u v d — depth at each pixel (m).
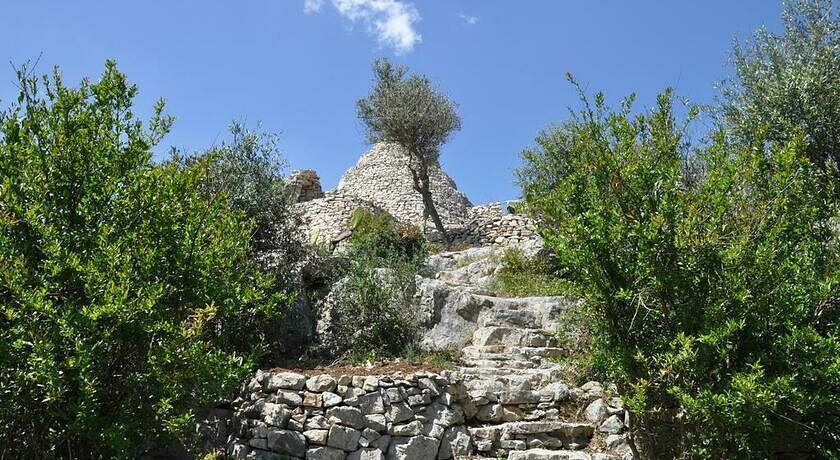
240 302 6.41
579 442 7.12
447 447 6.96
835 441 5.50
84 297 5.41
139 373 5.51
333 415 6.84
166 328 5.29
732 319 5.21
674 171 5.71
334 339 9.61
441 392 7.26
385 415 6.95
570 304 9.73
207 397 5.84
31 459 5.31
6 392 4.95
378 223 16.45
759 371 4.95
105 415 5.32
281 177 11.40
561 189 6.11
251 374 7.42
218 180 10.59
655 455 5.71
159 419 5.59
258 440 6.72
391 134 21.27
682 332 5.20
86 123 5.92
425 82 21.84
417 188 20.92
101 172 5.82
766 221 5.62
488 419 7.43
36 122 5.80
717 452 5.36
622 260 5.69
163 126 6.45
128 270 5.12
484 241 18.50
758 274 5.40
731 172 5.53
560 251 5.88
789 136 8.26
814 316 5.60
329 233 19.23
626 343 5.75
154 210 5.78
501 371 8.28
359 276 9.77
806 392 5.18
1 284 4.89
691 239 5.38
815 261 5.65
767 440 5.48
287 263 10.55
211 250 6.14
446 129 21.38
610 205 5.80
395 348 9.30
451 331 9.80
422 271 13.07
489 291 11.98
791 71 8.80
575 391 7.76
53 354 4.87
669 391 5.25
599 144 5.96
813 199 5.83
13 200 5.18
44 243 5.23
